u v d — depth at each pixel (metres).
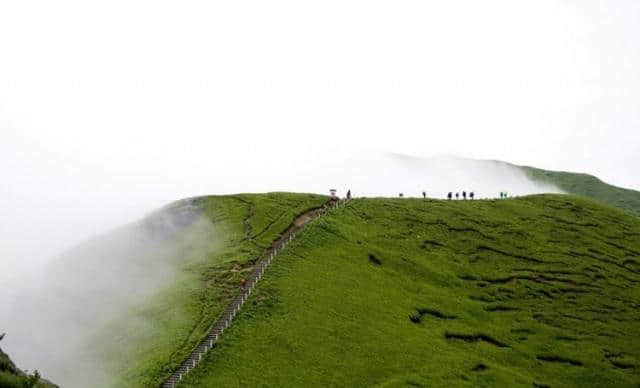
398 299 98.56
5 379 44.78
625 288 123.94
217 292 92.56
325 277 99.50
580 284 121.81
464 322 97.88
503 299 110.44
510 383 81.69
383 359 79.56
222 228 119.88
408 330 89.19
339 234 118.50
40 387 48.62
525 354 93.06
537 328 102.19
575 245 141.62
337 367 75.56
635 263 137.88
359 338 83.56
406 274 109.38
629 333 106.62
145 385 68.25
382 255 113.69
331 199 145.00
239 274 98.25
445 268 116.50
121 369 74.44
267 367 72.94
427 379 76.69
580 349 98.12
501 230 142.50
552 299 114.19
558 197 181.38
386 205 145.50
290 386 69.75
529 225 149.88
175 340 78.75
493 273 119.75
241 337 78.94
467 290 110.25
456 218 144.12
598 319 109.62
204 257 107.56
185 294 93.44
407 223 134.50
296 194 146.00
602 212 170.38
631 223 165.00
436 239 129.25
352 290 97.19
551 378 88.00
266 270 98.69
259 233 116.12
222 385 68.06
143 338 82.31
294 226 121.81
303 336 81.12
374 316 90.75
